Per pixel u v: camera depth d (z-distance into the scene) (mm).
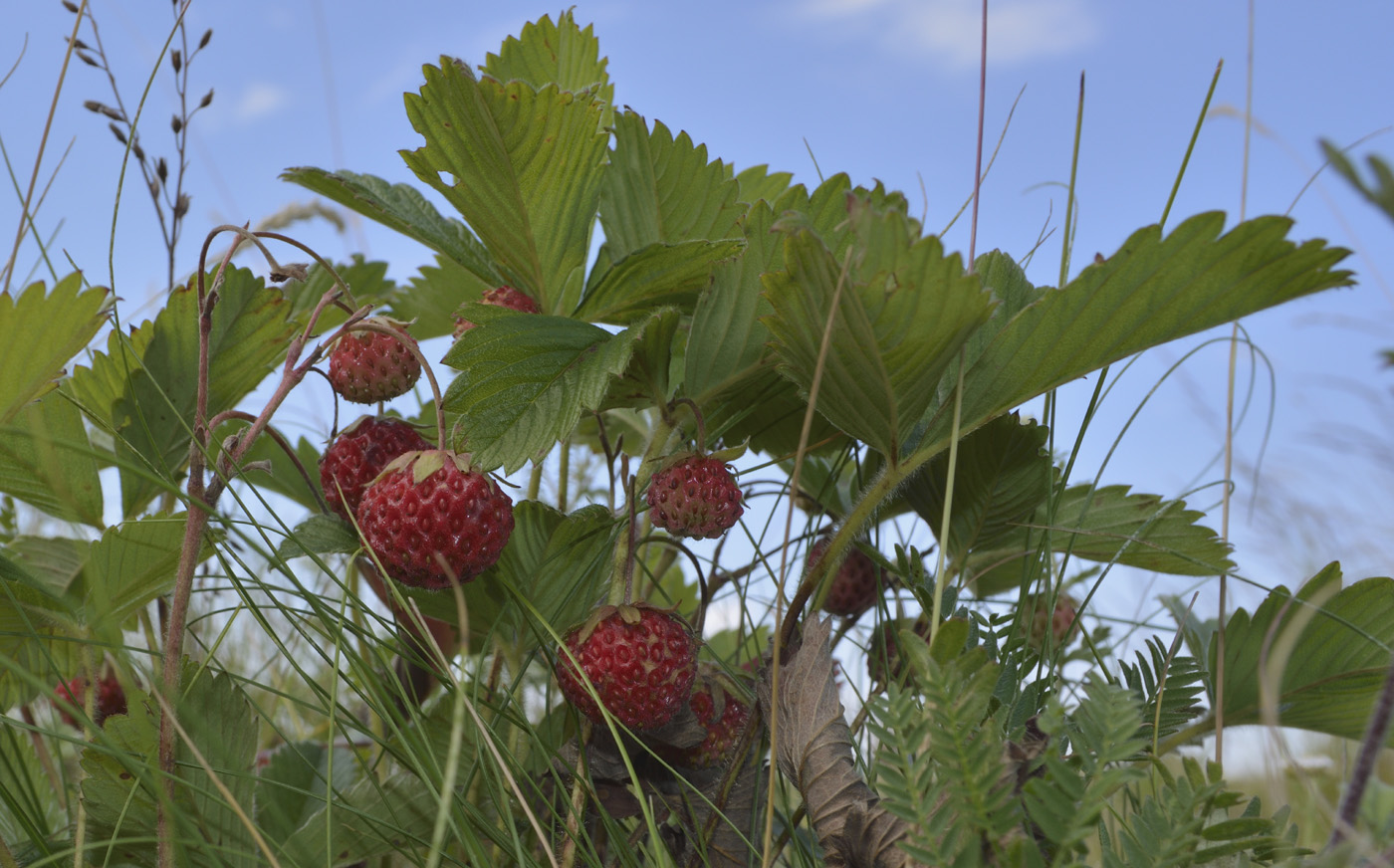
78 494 186
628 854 169
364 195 191
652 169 197
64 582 191
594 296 189
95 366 189
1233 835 136
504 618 188
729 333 177
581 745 173
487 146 175
